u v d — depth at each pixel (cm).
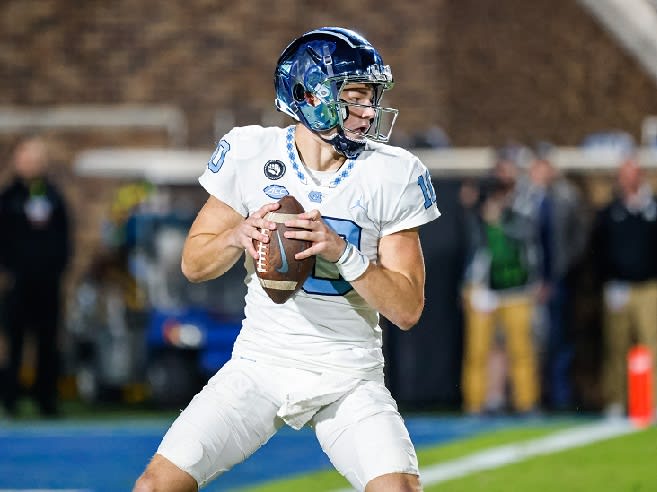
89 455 2527
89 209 4138
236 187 1249
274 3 4288
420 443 2600
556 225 3055
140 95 4306
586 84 4134
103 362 3406
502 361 3072
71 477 2286
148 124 4269
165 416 3148
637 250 3044
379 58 1228
